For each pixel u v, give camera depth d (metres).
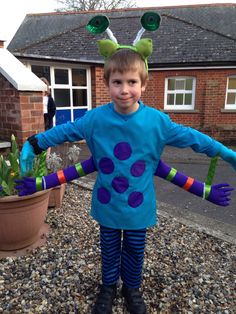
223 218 4.00
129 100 1.60
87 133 1.76
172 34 12.23
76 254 2.64
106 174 1.77
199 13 13.98
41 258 2.56
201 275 2.43
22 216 2.46
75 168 1.89
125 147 1.71
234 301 2.15
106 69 1.63
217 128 10.97
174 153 8.90
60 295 2.14
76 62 9.33
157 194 4.96
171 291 2.23
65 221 3.29
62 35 12.48
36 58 8.50
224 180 6.10
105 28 1.79
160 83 11.20
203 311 2.05
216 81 10.87
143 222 1.83
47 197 2.69
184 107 11.37
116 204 1.78
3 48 4.91
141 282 2.32
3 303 2.05
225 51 10.98
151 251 2.77
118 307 2.07
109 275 2.03
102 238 1.94
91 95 10.16
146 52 1.65
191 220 3.67
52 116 8.56
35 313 1.98
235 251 2.85
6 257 2.56
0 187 2.22
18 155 2.63
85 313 2.00
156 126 1.70
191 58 10.87
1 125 4.49
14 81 4.01
